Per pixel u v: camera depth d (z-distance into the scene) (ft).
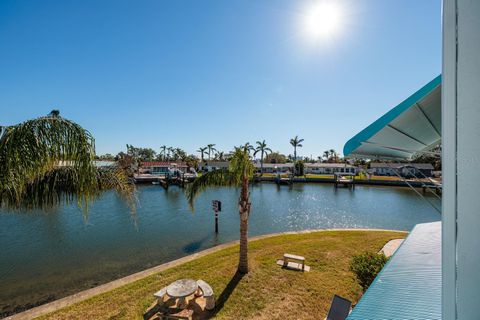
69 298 17.89
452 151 2.65
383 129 5.32
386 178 130.31
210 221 51.37
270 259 24.00
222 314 15.57
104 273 27.35
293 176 145.89
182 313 14.98
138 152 248.32
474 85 2.42
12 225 46.21
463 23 2.53
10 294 22.97
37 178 8.84
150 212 59.62
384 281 8.11
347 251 26.07
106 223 48.75
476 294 2.47
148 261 30.73
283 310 15.87
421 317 5.90
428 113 5.15
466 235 2.53
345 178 134.72
